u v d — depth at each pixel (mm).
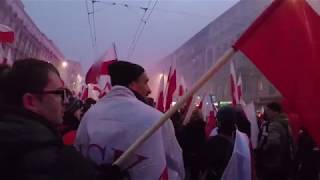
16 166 1494
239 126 6809
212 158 4309
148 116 2551
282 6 2117
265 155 6812
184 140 7449
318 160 6695
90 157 2598
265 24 2123
